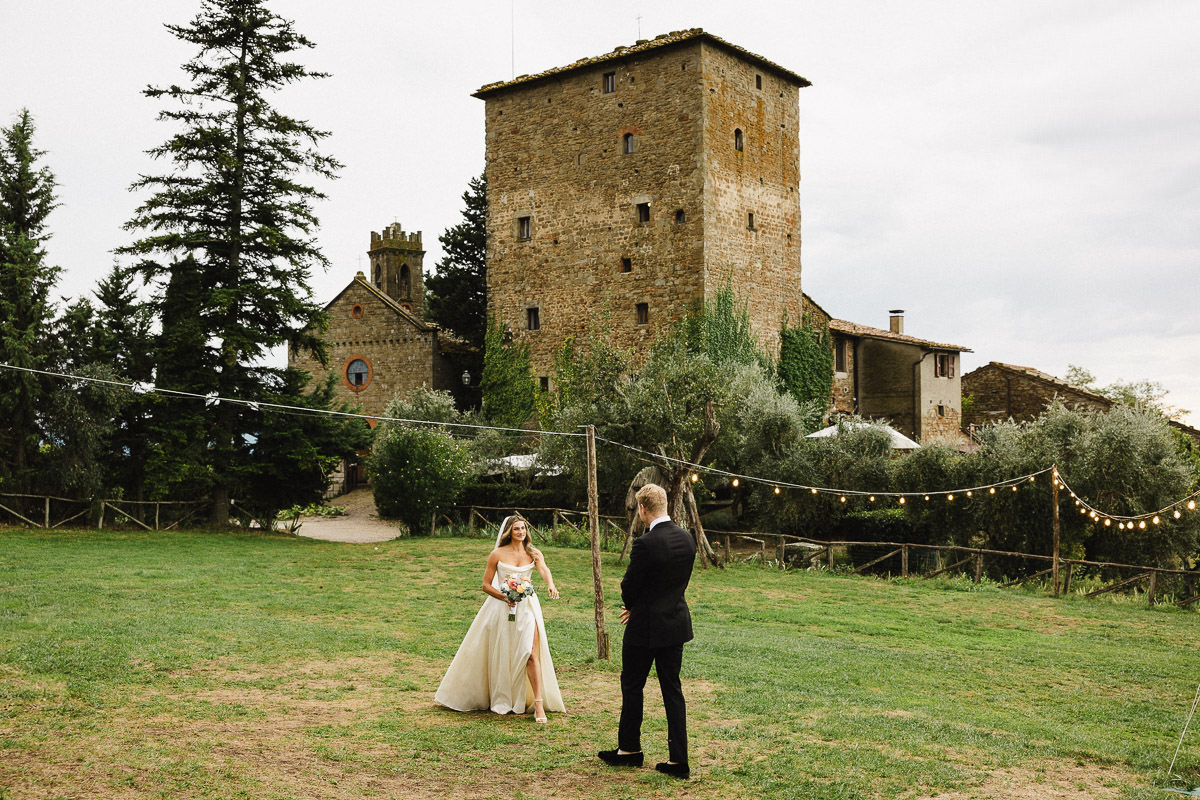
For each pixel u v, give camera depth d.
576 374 26.98
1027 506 23.45
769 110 39.78
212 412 28.77
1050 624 16.06
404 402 40.66
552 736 7.62
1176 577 21.59
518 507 30.80
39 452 26.98
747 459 28.11
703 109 35.91
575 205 39.16
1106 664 12.29
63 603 13.59
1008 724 8.57
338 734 7.45
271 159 29.27
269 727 7.57
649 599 6.87
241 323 28.81
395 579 19.19
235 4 28.94
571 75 39.25
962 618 16.41
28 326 25.97
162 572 18.05
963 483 24.44
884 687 10.28
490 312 41.50
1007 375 49.31
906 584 20.84
